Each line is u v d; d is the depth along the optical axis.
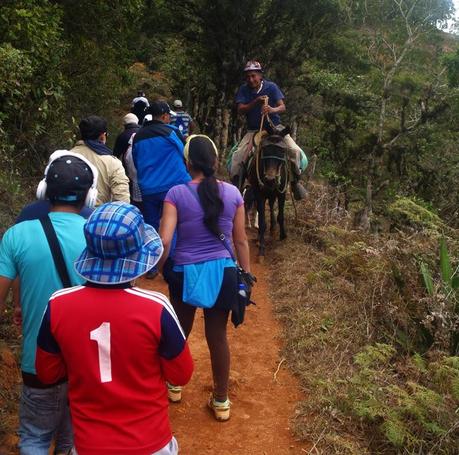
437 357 4.75
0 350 4.63
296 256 7.66
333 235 7.73
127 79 13.80
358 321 5.68
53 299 2.34
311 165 14.88
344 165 15.25
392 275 5.78
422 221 6.93
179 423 4.31
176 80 17.81
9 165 7.49
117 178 4.99
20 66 6.51
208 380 4.92
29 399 2.94
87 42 10.44
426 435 3.97
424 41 15.26
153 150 6.04
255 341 5.68
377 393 4.24
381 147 13.73
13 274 2.86
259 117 8.24
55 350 2.40
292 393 4.78
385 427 3.92
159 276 7.04
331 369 4.97
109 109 13.12
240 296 3.89
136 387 2.32
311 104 16.55
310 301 6.25
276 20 14.78
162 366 2.42
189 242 3.81
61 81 8.44
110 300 2.29
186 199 3.76
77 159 3.01
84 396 2.32
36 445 2.96
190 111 17.92
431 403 3.96
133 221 2.31
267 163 7.46
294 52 16.14
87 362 2.28
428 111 14.38
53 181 2.91
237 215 3.88
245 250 3.95
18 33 7.16
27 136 8.09
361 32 15.72
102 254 2.29
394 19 14.80
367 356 4.54
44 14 7.64
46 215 3.04
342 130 15.71
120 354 2.28
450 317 4.91
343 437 4.08
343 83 16.22
